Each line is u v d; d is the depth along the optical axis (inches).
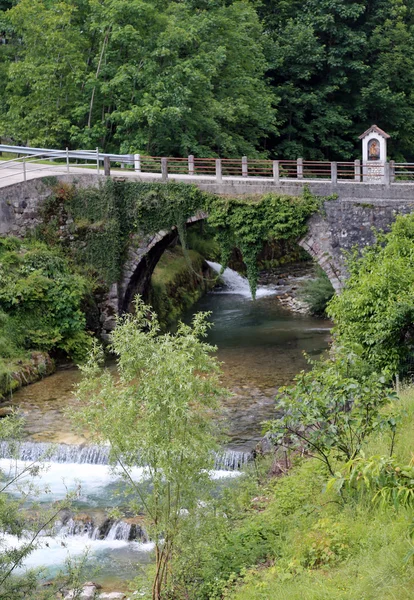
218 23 1433.3
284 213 946.1
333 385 434.3
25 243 1008.9
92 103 1305.4
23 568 476.4
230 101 1409.9
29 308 930.7
